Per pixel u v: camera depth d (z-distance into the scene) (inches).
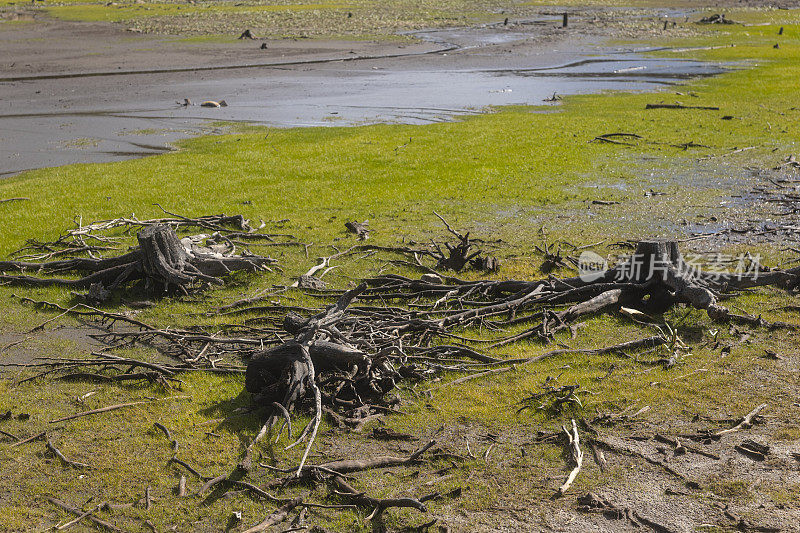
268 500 253.6
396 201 664.4
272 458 277.7
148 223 584.4
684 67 1720.0
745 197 653.3
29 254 534.3
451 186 711.1
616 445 275.9
